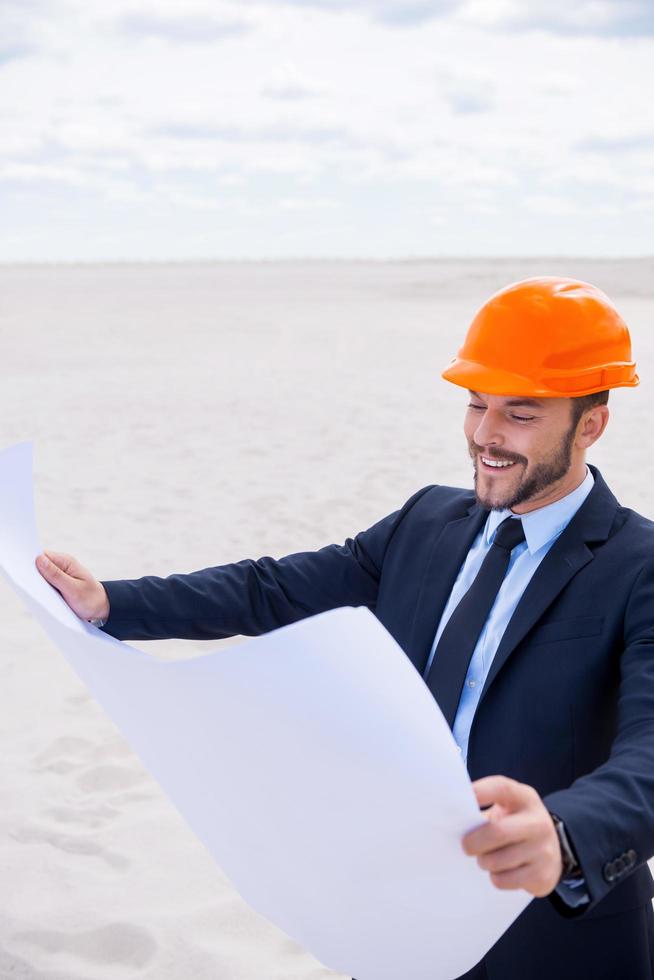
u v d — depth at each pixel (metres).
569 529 1.53
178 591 1.73
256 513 7.54
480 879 1.10
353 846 1.11
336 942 1.30
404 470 8.97
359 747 1.01
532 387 1.46
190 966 2.73
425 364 17.25
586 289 1.52
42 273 72.94
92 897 3.04
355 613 1.00
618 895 1.46
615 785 1.18
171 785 1.32
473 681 1.54
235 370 16.47
